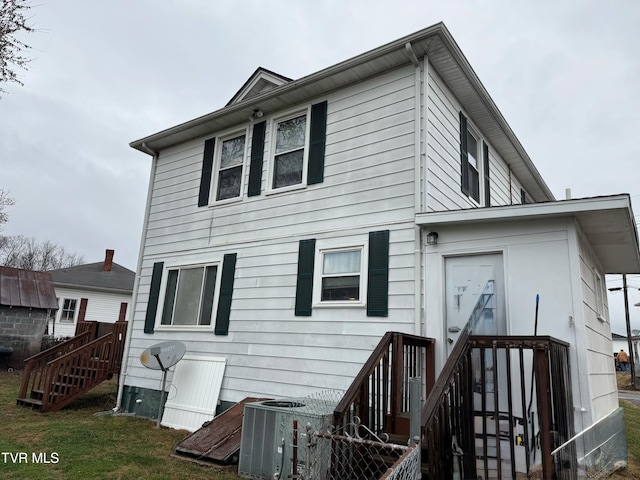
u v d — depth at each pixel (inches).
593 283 238.5
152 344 342.0
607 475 212.2
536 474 151.9
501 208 202.8
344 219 258.8
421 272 224.4
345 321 242.2
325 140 281.6
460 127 289.1
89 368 356.5
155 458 212.7
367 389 156.3
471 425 145.8
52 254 2031.3
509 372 145.9
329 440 146.2
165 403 313.3
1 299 549.0
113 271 1005.2
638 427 374.0
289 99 301.7
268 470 179.6
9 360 552.1
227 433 216.7
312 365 248.8
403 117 250.1
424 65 248.5
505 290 204.5
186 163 369.4
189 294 333.1
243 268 301.6
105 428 277.7
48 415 315.6
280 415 182.7
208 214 337.1
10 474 180.4
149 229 380.2
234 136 342.6
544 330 191.5
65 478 178.2
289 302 270.2
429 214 221.0
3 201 828.6
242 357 283.3
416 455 102.1
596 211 186.4
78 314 839.1
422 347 211.6
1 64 298.7
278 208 293.9
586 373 179.3
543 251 199.0
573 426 171.9
